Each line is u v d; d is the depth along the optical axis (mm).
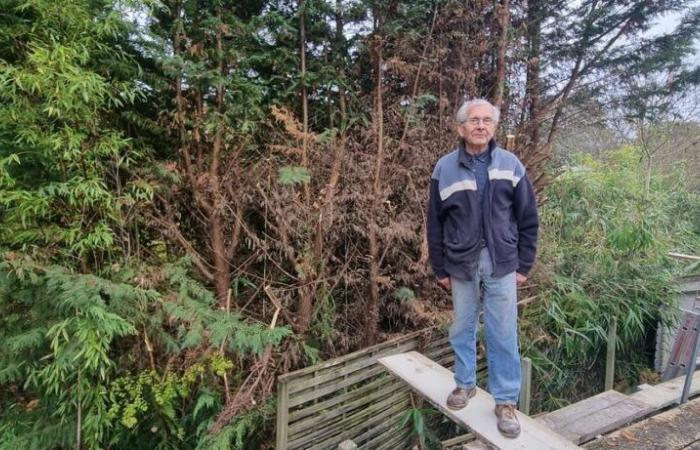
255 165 2486
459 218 1706
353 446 2373
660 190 5156
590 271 3764
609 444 1958
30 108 1822
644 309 3795
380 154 2650
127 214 2281
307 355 2521
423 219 2744
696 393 2467
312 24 2721
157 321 2209
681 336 2848
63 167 1987
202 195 2455
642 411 2250
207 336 2184
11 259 1896
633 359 4066
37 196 1890
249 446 2422
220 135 2436
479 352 2963
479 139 1637
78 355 1887
